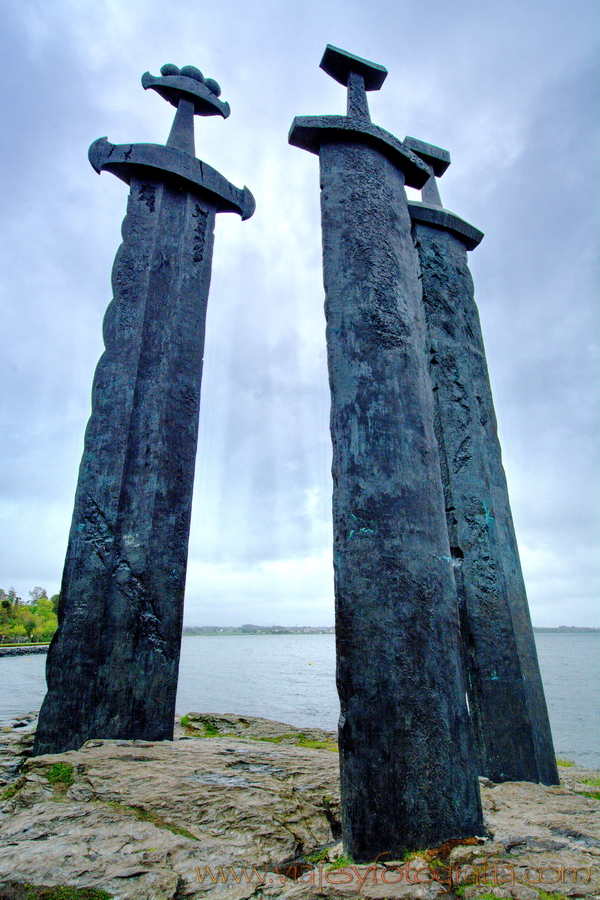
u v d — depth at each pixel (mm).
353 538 4004
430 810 3396
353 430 4320
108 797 3902
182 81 8297
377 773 3412
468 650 5676
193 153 8047
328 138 5527
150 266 7164
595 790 5105
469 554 6043
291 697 17516
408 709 3611
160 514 6355
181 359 7043
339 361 4547
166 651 5965
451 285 7434
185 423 6883
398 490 4199
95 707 5512
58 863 2979
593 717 14000
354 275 4863
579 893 2715
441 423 6539
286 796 4098
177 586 6277
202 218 7832
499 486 6715
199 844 3311
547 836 3418
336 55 6266
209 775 4355
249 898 2814
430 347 6895
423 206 7617
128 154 7469
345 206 5168
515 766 5316
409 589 3941
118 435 6434
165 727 5723
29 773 4375
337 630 3812
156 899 2727
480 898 2684
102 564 5988
